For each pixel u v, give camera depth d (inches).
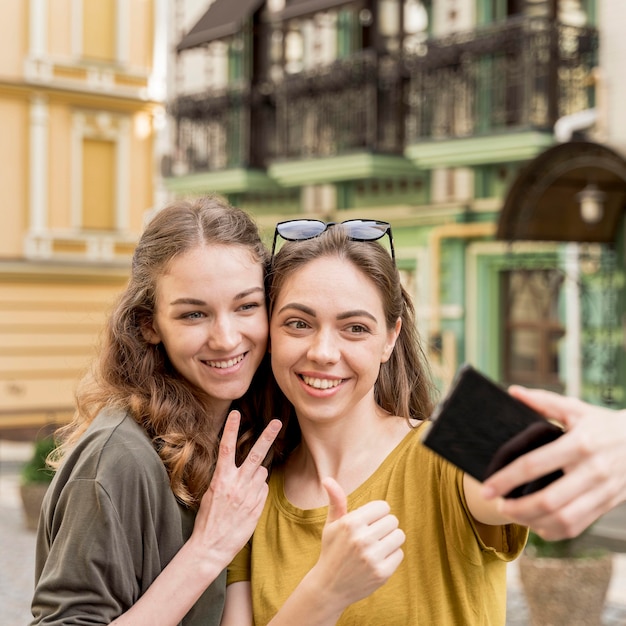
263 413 90.0
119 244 720.3
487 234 472.1
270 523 84.4
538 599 229.9
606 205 409.4
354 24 520.1
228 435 79.9
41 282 698.8
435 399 95.3
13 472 527.5
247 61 563.2
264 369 89.4
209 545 77.1
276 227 83.5
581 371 432.1
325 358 78.0
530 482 45.8
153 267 83.0
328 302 78.4
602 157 373.1
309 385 80.3
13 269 684.1
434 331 492.7
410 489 79.8
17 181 688.4
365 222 82.3
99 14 711.7
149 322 85.2
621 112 413.7
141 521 77.0
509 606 262.4
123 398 82.4
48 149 695.1
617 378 422.3
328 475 83.8
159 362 85.4
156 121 731.4
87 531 74.5
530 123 433.1
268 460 88.2
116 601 74.9
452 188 496.4
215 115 578.2
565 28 433.1
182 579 75.7
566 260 438.3
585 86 434.3
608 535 326.3
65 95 697.0
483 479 47.3
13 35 682.8
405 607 77.2
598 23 434.0
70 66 697.0
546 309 465.4
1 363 687.1
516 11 465.4
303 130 536.1
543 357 465.7
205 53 616.7
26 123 690.2
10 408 689.0
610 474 44.4
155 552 77.5
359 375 79.8
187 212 83.3
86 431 80.5
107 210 719.7
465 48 461.4
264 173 560.4
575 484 44.0
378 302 80.3
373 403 85.4
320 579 67.7
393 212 517.7
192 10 627.2
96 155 714.8
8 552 341.1
